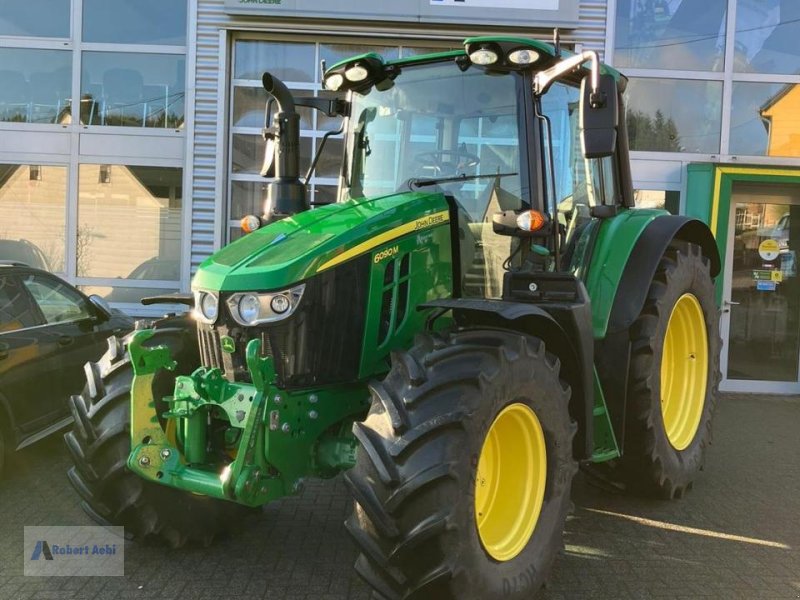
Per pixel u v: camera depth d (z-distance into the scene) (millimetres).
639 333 4059
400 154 3891
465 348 2824
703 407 4824
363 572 2711
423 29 7695
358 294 3109
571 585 3328
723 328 7938
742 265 7949
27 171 8172
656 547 3779
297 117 4004
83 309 5625
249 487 2742
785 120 7910
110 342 3695
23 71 8133
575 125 4059
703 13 7828
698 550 3748
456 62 3703
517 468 3107
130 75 8125
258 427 2781
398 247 3230
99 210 8156
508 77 3545
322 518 4137
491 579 2748
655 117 7910
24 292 4984
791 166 7391
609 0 7660
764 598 3225
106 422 3338
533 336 3107
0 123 8094
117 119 8156
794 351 7965
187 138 7863
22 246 8172
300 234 3195
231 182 8055
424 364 2773
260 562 3531
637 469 4215
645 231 4270
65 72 8141
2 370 4484
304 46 7949
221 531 3758
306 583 3311
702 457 4723
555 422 3094
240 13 7609
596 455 3670
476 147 3629
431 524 2539
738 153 7941
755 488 4785
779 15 7840
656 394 4121
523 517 3061
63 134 8102
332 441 3096
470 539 2643
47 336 4969
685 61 7883
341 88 4125
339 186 4133
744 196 7883
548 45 3539
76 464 3424
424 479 2533
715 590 3297
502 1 7512
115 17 8070
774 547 3799
